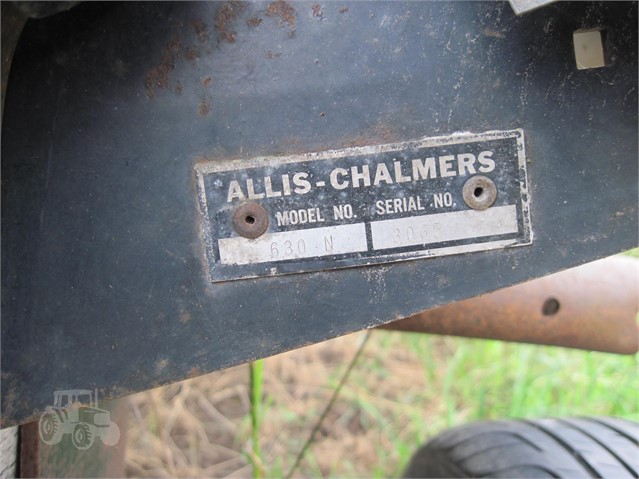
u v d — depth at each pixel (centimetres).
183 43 91
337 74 92
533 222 95
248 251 94
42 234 94
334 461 273
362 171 93
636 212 96
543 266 96
